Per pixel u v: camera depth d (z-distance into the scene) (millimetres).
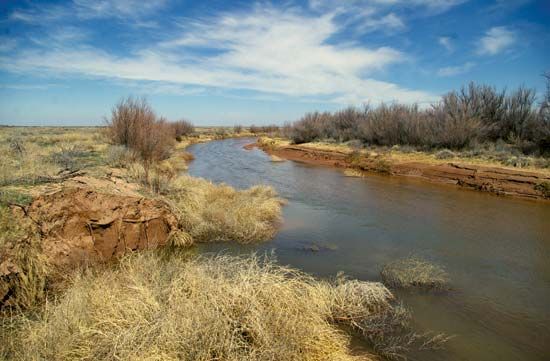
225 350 3521
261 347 3592
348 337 4531
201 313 3848
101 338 3617
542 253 7625
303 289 5262
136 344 3477
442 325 4855
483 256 7453
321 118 39594
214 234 8320
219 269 5027
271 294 4469
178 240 7828
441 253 7625
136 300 4117
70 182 7195
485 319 5023
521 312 5230
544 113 17656
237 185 15477
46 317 3902
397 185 15898
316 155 27719
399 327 4777
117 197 7086
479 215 10711
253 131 78188
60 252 5785
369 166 20969
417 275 6246
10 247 5039
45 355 3369
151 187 9133
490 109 22219
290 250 7758
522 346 4422
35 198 5992
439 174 17141
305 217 10516
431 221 10094
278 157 28547
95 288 4711
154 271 5223
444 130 21609
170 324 3605
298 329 3949
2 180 6590
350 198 13164
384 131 26766
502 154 17672
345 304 5148
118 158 11695
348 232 9062
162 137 16766
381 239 8539
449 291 5855
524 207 11688
